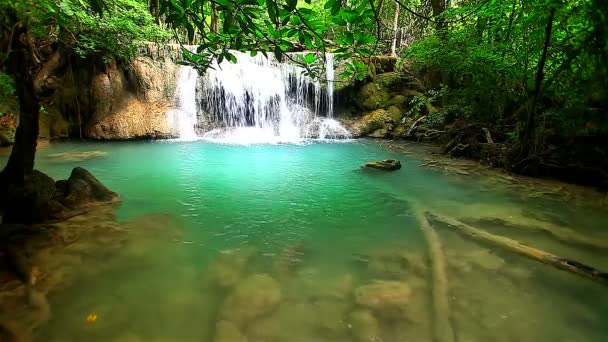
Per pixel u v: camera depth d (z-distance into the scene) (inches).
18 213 181.5
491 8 296.5
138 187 257.9
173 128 478.0
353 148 436.5
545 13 233.3
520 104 350.3
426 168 335.9
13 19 160.4
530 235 185.8
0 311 115.0
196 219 202.1
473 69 353.1
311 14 86.8
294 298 130.1
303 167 334.3
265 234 185.2
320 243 176.1
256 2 84.7
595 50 135.6
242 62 525.7
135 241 168.2
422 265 154.8
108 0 286.8
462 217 209.3
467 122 407.5
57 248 157.6
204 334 112.1
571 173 286.2
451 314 121.6
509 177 302.5
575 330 116.1
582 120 236.2
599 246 171.8
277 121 537.0
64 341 106.3
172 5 90.6
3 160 319.0
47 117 445.7
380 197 248.1
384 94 557.6
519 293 135.0
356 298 130.3
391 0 625.9
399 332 113.8
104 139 454.6
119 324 114.7
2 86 179.8
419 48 411.5
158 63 493.7
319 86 547.8
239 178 291.3
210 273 145.3
